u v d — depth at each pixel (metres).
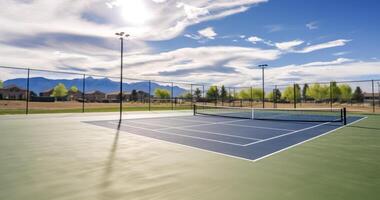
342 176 5.02
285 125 14.69
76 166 5.58
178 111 28.84
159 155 6.75
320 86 55.16
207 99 45.50
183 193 4.12
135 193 4.09
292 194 4.11
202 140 9.24
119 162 5.98
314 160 6.32
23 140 8.83
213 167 5.65
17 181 4.58
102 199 3.84
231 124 15.13
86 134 10.38
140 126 13.50
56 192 4.09
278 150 7.54
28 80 21.14
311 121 17.05
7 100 58.38
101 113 24.16
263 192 4.18
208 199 3.88
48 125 13.48
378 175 5.09
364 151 7.39
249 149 7.66
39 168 5.41
